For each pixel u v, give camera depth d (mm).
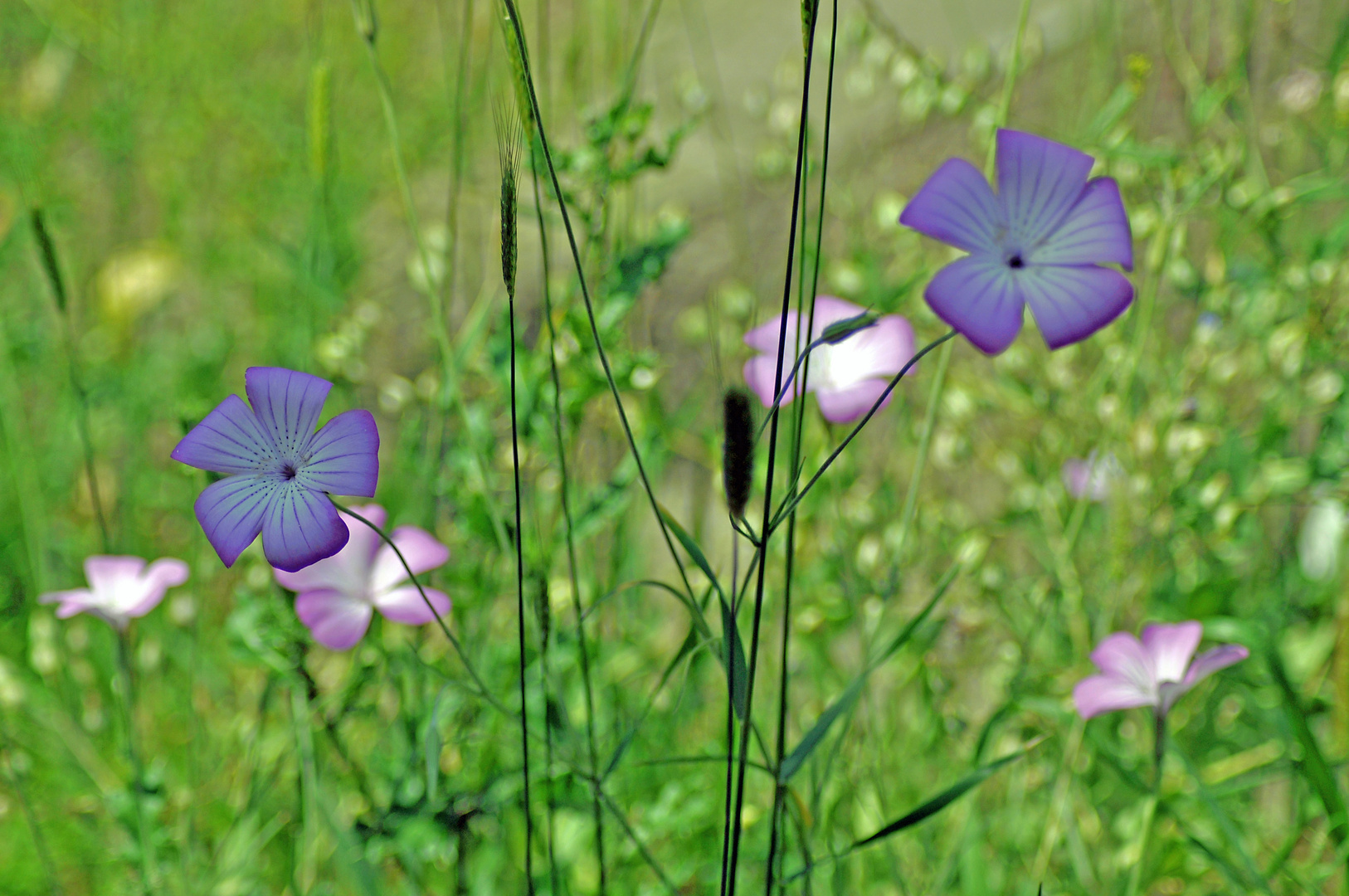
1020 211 797
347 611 894
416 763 922
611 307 919
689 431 1041
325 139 971
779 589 965
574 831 939
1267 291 1010
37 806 1016
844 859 931
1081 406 1010
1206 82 1068
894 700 973
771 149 1143
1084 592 996
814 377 869
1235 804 975
